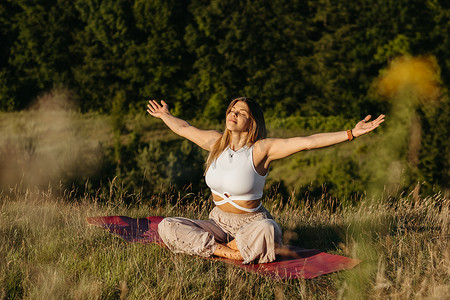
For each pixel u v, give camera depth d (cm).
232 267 365
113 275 349
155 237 443
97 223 471
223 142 407
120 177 1098
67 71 3164
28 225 495
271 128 2603
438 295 320
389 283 348
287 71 2938
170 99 3044
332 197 1043
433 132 916
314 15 3034
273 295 339
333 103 2892
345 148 1930
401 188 755
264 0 2959
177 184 1149
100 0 3114
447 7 2745
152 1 2997
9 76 3056
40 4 3169
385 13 2762
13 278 344
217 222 415
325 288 351
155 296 320
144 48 3020
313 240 484
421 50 2756
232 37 2938
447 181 897
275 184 1055
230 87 2988
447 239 452
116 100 2258
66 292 328
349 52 2886
